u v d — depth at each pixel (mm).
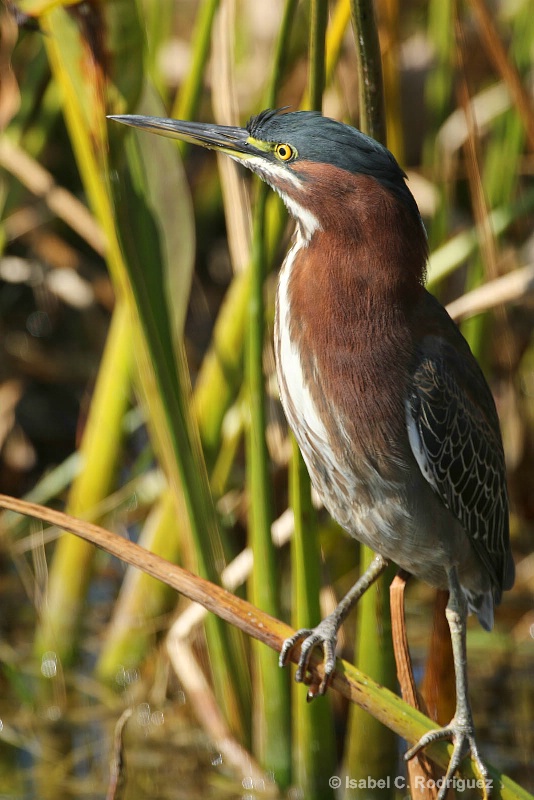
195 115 8359
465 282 11867
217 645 8445
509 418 11211
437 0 10312
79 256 12312
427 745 5875
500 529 7105
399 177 6184
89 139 7531
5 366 11883
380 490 6406
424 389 6305
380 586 7102
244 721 8578
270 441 9297
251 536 7738
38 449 12555
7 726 9305
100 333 12156
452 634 6367
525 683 9664
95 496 9781
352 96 10375
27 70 10523
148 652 9758
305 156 6172
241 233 8508
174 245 7406
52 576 9953
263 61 12750
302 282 6281
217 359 8984
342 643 8938
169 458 7805
